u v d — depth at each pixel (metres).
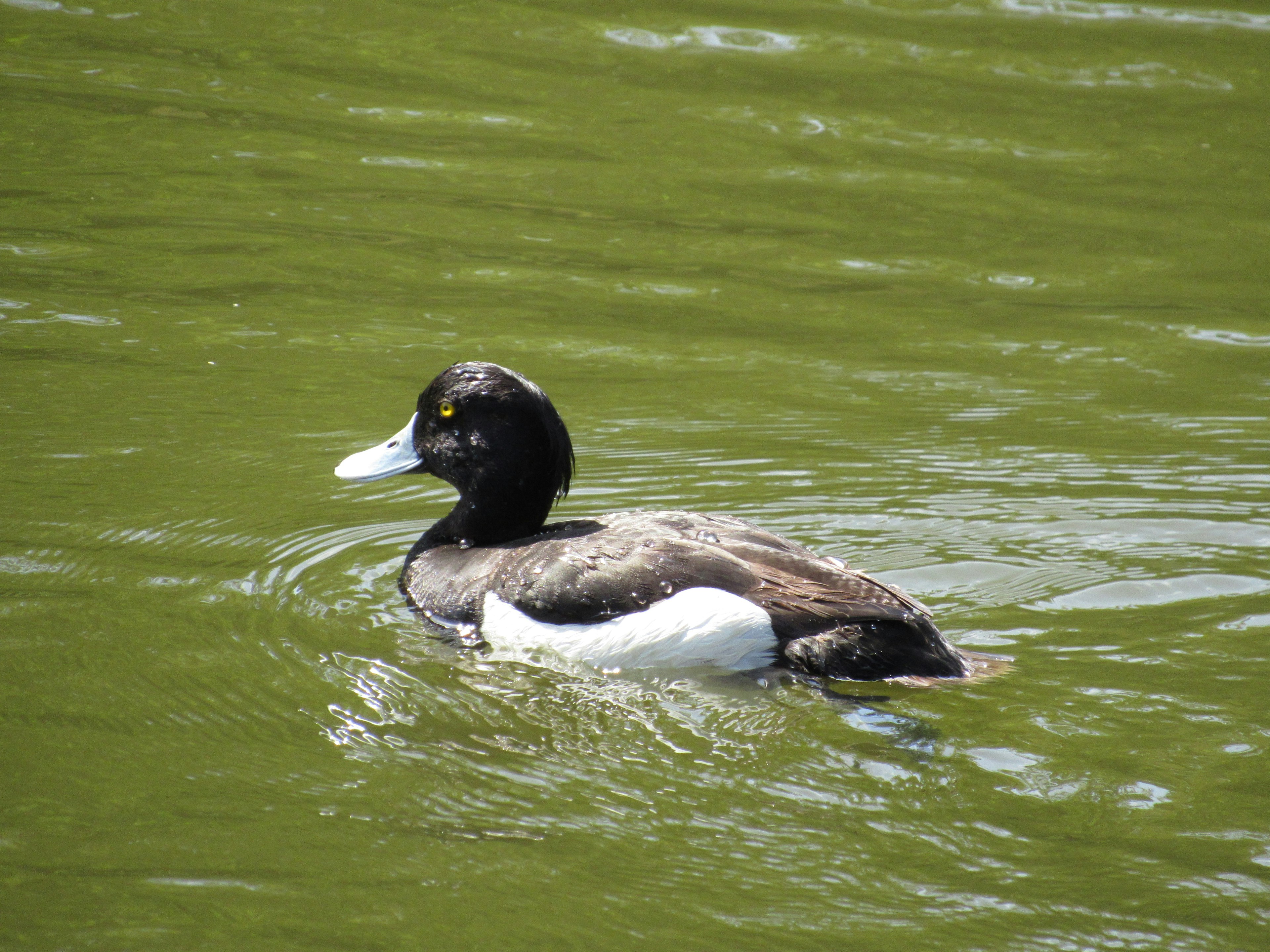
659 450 11.63
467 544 9.26
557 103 21.03
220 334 14.02
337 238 16.72
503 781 6.60
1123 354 14.45
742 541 8.20
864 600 7.67
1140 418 12.57
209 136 19.41
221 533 9.80
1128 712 7.20
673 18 23.98
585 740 6.98
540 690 7.56
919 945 5.47
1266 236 17.78
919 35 23.56
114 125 19.53
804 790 6.50
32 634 8.06
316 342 13.96
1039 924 5.59
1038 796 6.45
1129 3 24.36
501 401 9.09
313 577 9.12
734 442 11.84
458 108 20.72
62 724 7.05
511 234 17.14
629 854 6.02
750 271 16.50
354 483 10.91
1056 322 15.35
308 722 7.16
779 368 13.82
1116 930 5.55
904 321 15.27
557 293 15.60
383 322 14.56
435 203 17.86
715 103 21.14
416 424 9.52
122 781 6.54
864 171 19.30
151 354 13.41
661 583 7.85
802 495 10.67
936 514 10.27
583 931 5.53
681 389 13.16
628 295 15.68
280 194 17.84
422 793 6.48
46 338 13.61
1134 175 19.42
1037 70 22.41
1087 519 10.14
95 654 7.84
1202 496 10.60
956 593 8.88
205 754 6.80
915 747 6.83
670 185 18.67
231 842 6.07
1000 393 13.24
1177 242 17.58
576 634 7.88
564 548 8.32
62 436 11.45
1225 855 6.00
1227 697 7.39
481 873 5.88
